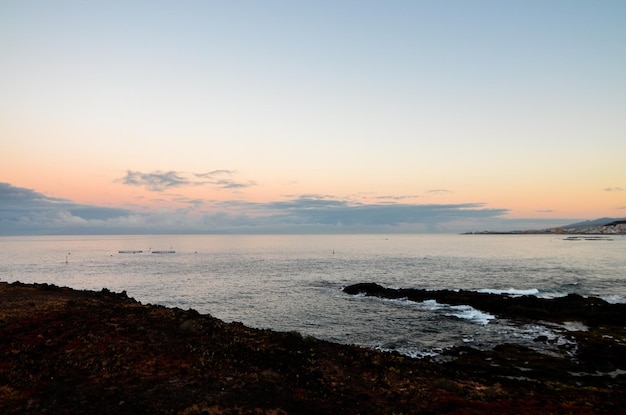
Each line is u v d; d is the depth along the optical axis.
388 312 53.53
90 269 107.69
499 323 46.94
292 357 24.69
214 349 24.69
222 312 53.53
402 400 19.80
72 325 26.25
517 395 21.45
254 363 23.12
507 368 30.38
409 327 45.31
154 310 32.78
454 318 49.91
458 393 21.38
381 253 180.25
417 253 178.38
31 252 187.75
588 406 19.73
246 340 27.38
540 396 21.50
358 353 27.22
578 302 54.09
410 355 34.72
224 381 20.17
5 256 157.25
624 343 37.25
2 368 19.50
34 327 25.36
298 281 84.12
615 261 127.19
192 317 31.91
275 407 17.80
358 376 22.94
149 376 20.11
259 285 78.19
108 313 30.17
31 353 21.50
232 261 136.38
